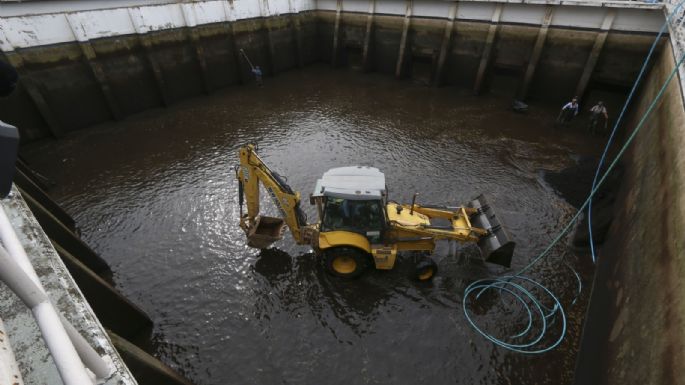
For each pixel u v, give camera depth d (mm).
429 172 13016
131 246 9781
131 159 14055
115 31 16172
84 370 1512
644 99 12594
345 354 6996
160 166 13555
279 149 14836
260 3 21531
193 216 10883
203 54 19625
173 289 8484
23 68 13906
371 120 17328
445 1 19406
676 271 4957
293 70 25328
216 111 18594
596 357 6297
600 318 7004
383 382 6543
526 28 17688
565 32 16641
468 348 7074
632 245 7113
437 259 9055
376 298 8086
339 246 7945
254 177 8289
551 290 8297
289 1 23047
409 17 21031
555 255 9219
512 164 13391
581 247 9398
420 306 7883
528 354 6980
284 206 8328
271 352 7074
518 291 8242
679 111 7613
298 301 8086
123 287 8547
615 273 7355
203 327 7602
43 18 14086
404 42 21625
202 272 8922
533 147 14523
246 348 7160
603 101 16859
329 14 24547
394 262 8594
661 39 14469
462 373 6672
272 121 17406
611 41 15664
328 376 6645
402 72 22547
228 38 20734
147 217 10875
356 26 23812
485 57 19000
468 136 15547
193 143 15297
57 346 1521
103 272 8953
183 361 6949
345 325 7535
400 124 16828
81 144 15148
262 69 23359
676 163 6586
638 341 5172
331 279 8578
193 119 17625
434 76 21547
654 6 14141
